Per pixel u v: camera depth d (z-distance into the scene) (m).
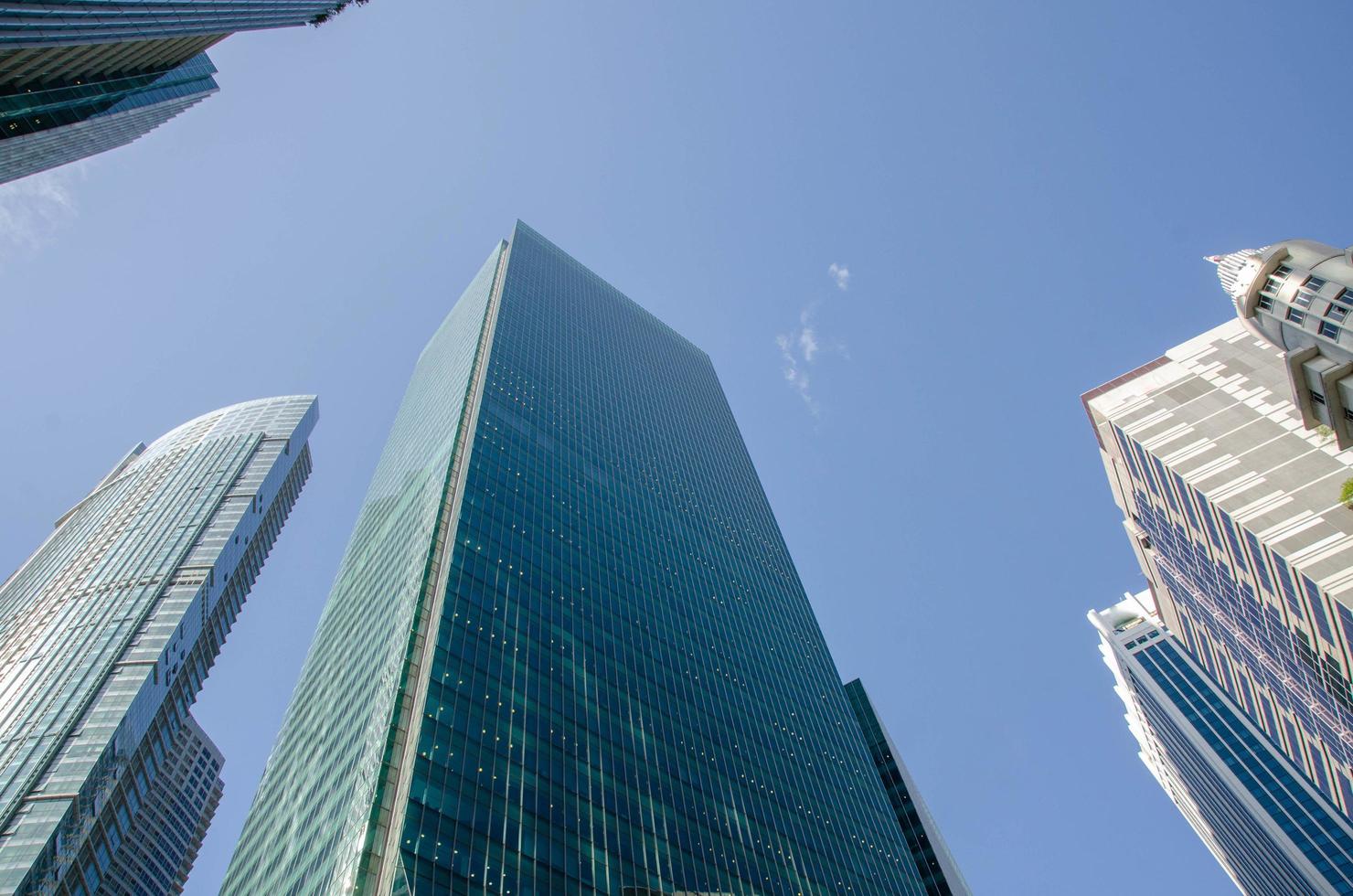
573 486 108.94
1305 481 72.00
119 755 112.75
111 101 86.19
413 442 129.00
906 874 93.06
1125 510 106.50
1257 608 81.56
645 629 93.00
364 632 87.69
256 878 70.56
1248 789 149.50
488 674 66.00
